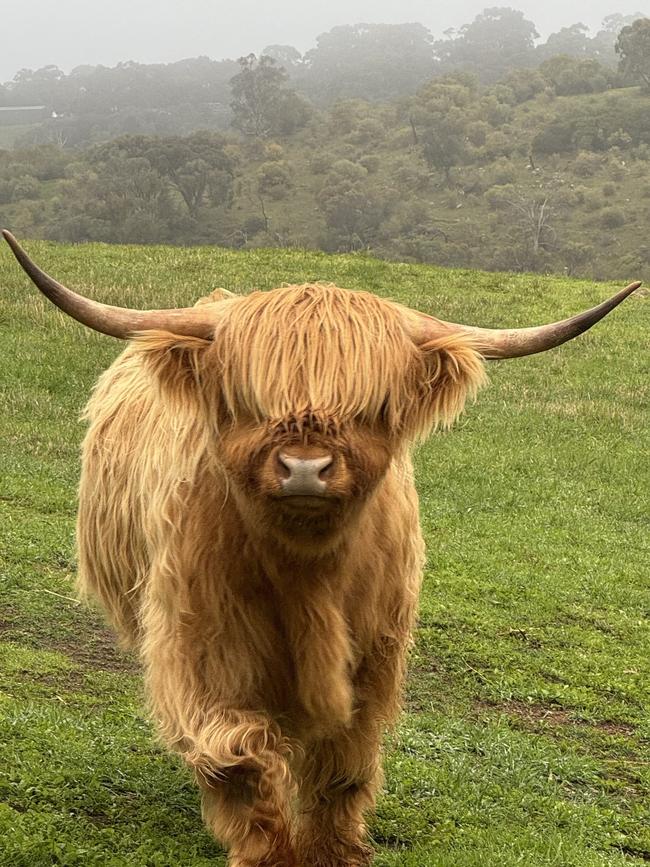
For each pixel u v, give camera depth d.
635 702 8.74
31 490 11.75
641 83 195.88
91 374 17.44
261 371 4.04
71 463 13.37
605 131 171.12
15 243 4.12
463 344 4.36
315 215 152.62
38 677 7.28
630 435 18.28
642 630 10.39
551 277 29.53
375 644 4.98
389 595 4.96
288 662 4.63
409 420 4.39
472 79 197.00
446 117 174.00
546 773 7.20
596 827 6.47
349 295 4.29
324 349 4.06
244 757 4.32
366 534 4.72
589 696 8.67
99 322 4.29
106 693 7.19
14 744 5.84
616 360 22.27
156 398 5.01
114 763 5.86
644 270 115.62
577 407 19.27
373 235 139.62
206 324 4.34
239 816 4.39
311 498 3.95
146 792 5.67
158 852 4.99
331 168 166.12
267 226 144.62
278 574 4.45
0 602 8.59
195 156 141.25
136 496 5.40
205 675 4.57
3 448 13.69
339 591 4.64
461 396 4.43
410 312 4.51
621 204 144.38
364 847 5.22
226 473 4.30
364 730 5.04
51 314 19.75
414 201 148.38
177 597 4.61
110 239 124.38
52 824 5.05
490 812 6.35
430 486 14.66
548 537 13.04
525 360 21.94
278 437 3.99
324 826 5.15
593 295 26.88
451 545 12.20
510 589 10.92
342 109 198.00
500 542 12.60
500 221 140.00
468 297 25.84
